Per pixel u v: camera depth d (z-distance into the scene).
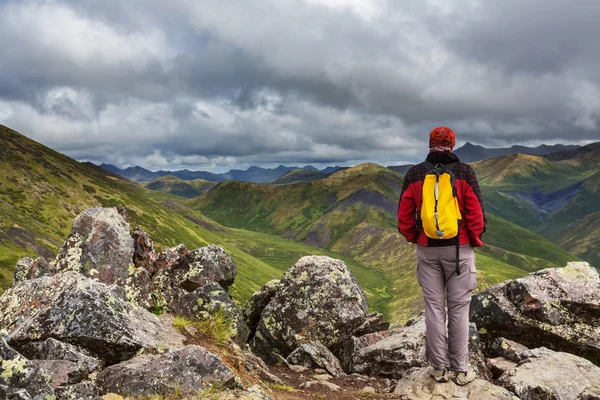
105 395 2.57
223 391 2.71
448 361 3.17
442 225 2.74
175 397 2.60
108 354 3.10
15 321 3.25
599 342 4.18
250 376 3.60
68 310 3.15
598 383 3.36
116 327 3.14
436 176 2.79
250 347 5.70
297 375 4.55
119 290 3.61
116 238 5.03
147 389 2.66
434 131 2.89
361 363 4.75
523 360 3.88
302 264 5.98
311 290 5.68
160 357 2.91
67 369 2.71
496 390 3.04
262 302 6.15
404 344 4.53
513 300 4.69
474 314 4.93
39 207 74.00
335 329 5.48
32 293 3.45
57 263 4.76
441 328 3.08
